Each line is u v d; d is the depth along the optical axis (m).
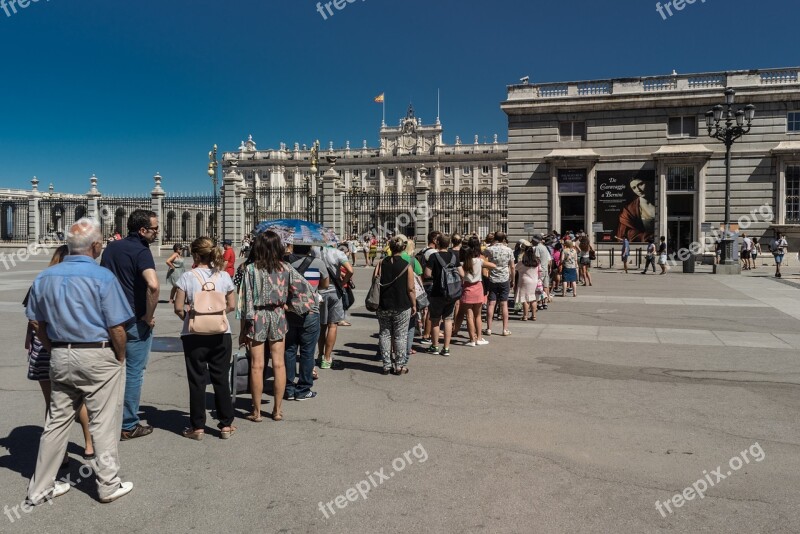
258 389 6.25
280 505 4.36
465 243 11.41
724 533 3.93
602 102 33.97
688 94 32.75
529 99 35.25
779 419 6.23
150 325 5.78
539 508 4.29
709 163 32.84
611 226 34.19
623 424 6.09
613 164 34.19
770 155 32.06
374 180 107.50
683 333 11.44
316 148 41.72
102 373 4.40
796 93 31.39
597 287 21.11
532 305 13.13
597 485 4.66
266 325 6.16
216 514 4.23
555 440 5.64
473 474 4.88
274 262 6.24
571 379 7.95
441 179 104.62
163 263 33.47
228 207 36.88
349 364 8.95
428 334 10.91
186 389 7.59
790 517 4.15
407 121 109.56
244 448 5.50
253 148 102.81
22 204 44.41
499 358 9.32
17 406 6.75
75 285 4.33
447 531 3.97
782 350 9.80
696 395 7.13
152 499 4.47
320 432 5.92
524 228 34.59
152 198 39.72
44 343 4.45
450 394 7.26
